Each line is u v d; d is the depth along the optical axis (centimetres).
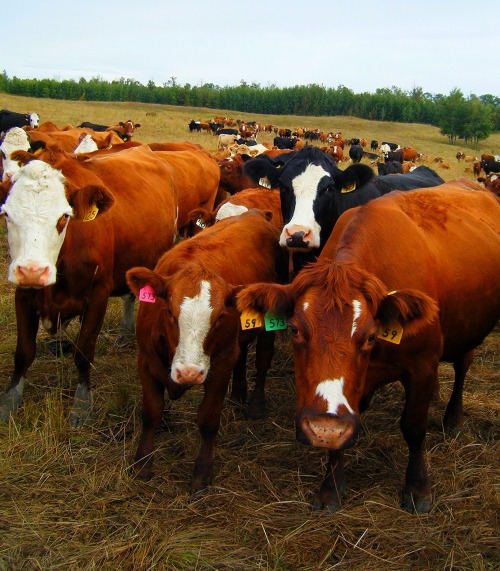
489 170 3903
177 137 4334
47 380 595
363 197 704
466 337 520
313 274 359
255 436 529
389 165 2894
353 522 416
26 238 478
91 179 609
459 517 423
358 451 501
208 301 422
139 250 665
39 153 651
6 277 929
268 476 470
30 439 497
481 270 511
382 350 411
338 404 331
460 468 484
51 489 441
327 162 672
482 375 677
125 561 375
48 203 490
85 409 549
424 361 427
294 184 653
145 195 690
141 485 453
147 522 410
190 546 387
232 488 454
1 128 2264
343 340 339
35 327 557
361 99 10375
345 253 411
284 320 374
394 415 573
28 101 5550
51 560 373
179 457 496
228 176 1391
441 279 466
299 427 340
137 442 503
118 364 657
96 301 569
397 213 464
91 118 4706
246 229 575
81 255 546
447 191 570
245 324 378
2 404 547
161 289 432
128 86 10650
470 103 7512
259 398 573
